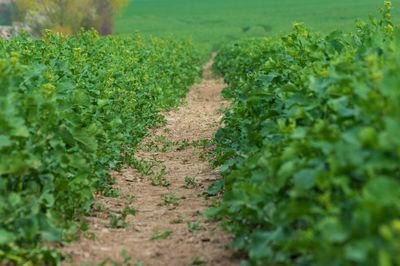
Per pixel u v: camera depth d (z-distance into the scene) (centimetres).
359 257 440
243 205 783
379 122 502
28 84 850
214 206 956
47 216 691
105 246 766
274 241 609
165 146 1552
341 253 475
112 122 1068
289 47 1130
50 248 706
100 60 1546
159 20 12575
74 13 5962
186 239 794
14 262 643
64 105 804
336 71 668
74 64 1294
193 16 13050
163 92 2216
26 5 5778
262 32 9069
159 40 3259
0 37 1369
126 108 1429
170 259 721
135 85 1692
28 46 1306
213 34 9844
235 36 9175
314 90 688
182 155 1448
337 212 507
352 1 10531
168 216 920
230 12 13062
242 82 1231
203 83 3753
